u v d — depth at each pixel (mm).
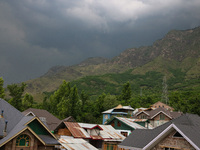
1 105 28094
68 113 78500
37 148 25406
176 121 26203
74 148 30266
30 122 26125
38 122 26609
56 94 91062
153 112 69500
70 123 43406
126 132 48656
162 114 66062
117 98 123875
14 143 23562
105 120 82812
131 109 82938
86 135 40656
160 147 21938
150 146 22562
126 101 118188
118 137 45062
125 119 52656
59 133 41906
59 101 90125
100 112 96188
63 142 31844
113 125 52219
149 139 24062
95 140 43500
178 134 21094
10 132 24922
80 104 83562
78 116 81688
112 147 43906
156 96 153125
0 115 26438
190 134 19797
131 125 48688
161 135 21156
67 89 91375
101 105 97375
